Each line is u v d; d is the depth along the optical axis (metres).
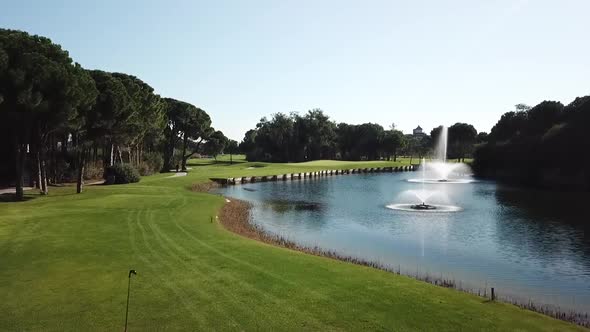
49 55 37.97
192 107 98.12
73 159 62.31
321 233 31.50
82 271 16.00
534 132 97.25
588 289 19.33
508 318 12.19
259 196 55.94
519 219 38.12
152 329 10.96
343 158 171.50
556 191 64.69
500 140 108.44
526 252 26.09
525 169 88.75
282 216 39.12
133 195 41.91
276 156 154.38
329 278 15.59
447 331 11.09
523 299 17.84
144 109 67.94
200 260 17.73
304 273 16.16
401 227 34.06
